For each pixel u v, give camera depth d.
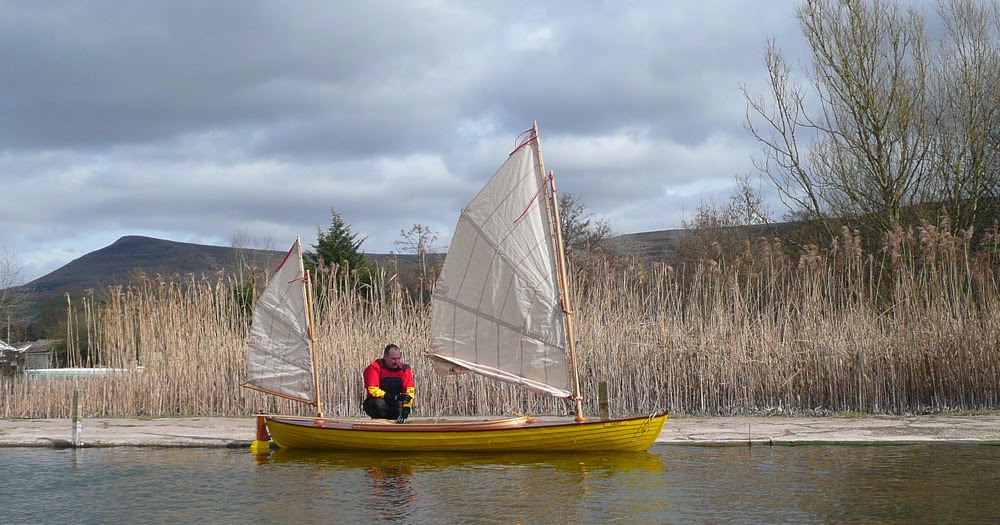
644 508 9.91
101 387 20.22
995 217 25.81
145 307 21.11
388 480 11.80
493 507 10.08
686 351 18.55
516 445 13.61
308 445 14.62
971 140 25.78
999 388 17.47
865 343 17.84
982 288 18.56
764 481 11.34
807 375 18.11
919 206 26.12
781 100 28.16
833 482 11.20
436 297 14.34
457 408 19.00
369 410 14.74
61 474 12.66
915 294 18.70
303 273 15.12
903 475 11.59
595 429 13.36
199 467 13.13
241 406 19.88
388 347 15.00
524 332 13.84
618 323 19.36
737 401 18.14
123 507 10.46
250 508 10.29
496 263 14.00
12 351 27.33
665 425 16.30
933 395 17.69
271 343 15.31
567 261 19.80
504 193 13.98
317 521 9.59
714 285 19.78
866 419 16.75
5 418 20.11
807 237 28.12
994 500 10.05
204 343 20.33
